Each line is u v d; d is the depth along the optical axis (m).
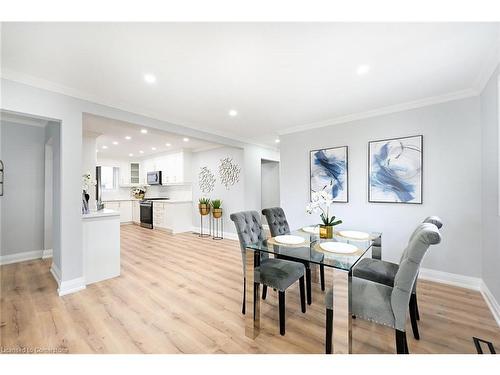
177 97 2.74
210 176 5.96
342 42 1.73
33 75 2.21
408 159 2.94
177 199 6.92
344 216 3.51
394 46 1.78
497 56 1.90
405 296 1.38
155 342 1.69
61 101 2.44
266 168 7.05
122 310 2.15
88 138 4.19
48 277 2.95
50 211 3.87
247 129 4.22
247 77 2.26
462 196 2.61
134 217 7.58
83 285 2.60
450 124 2.68
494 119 2.10
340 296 1.47
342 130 3.54
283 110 3.20
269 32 1.61
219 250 4.33
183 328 1.87
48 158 3.85
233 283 2.77
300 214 4.04
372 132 3.25
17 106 2.17
